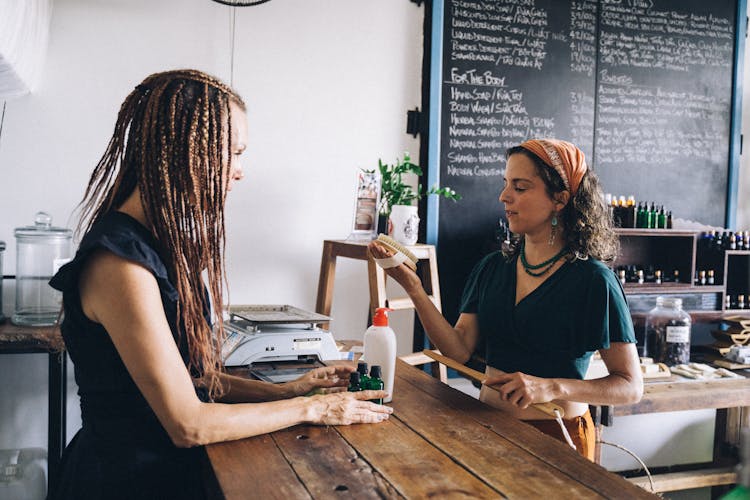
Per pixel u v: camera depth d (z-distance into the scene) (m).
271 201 3.06
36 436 2.80
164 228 1.19
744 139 3.88
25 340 2.10
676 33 3.66
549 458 1.21
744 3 3.78
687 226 3.45
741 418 3.15
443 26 3.23
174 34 2.88
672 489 2.89
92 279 1.12
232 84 2.97
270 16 3.01
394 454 1.21
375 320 1.58
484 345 2.08
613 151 3.56
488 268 2.02
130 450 1.19
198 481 1.26
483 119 3.31
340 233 3.18
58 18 2.72
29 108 2.72
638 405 2.53
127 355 1.12
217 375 1.44
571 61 3.46
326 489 1.05
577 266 1.77
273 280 3.09
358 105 3.18
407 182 3.28
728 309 3.49
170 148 1.18
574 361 1.78
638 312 3.18
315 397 1.39
